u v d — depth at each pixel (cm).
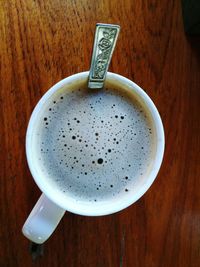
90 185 13
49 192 12
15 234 14
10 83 14
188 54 15
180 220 15
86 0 15
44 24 15
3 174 14
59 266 15
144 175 13
